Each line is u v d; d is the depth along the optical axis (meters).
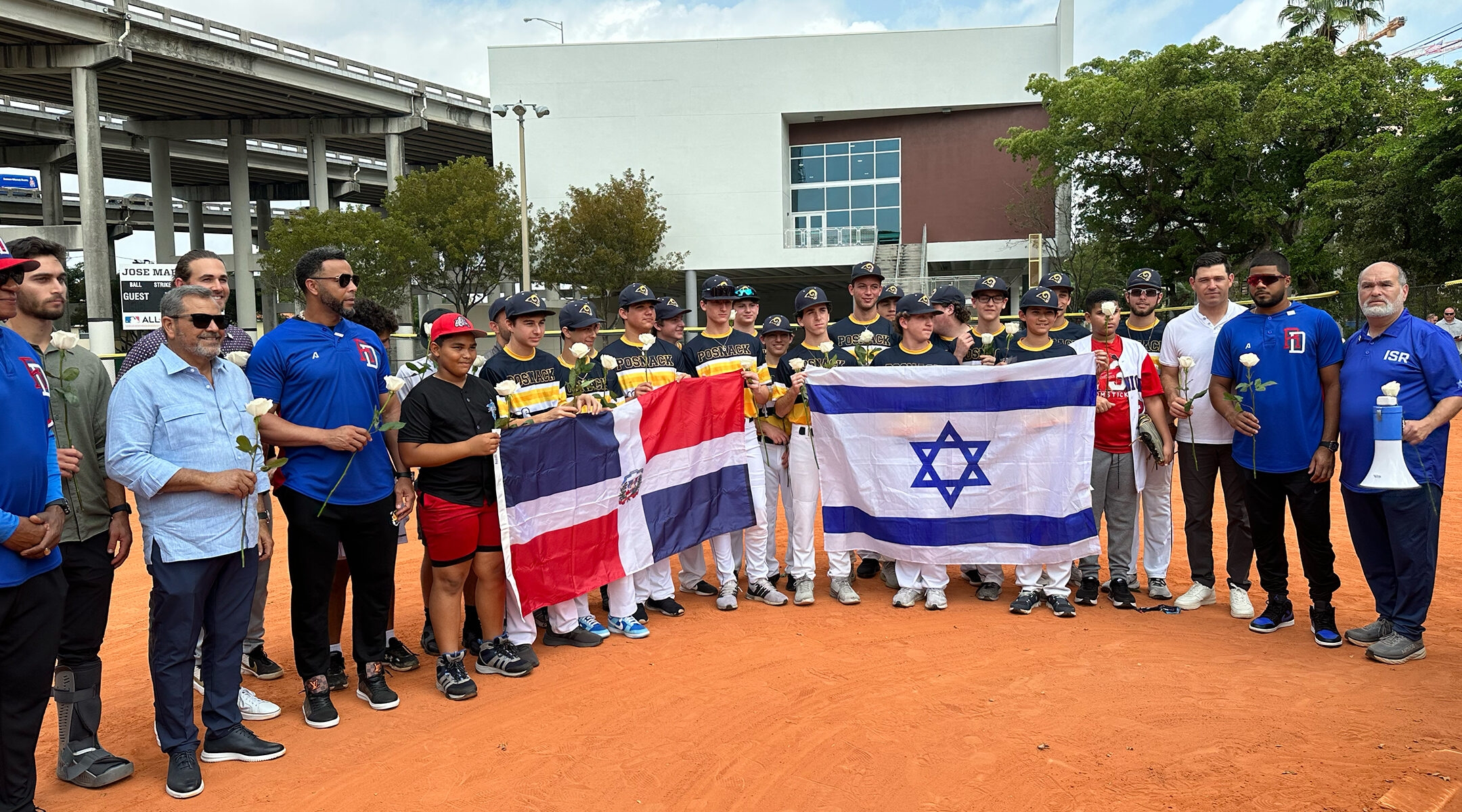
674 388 6.54
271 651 6.14
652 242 38.09
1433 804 3.52
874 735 4.35
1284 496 5.71
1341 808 3.53
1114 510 6.47
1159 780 3.81
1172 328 6.38
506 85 41.44
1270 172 28.31
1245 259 30.83
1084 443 6.30
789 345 7.40
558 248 37.69
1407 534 5.09
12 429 3.46
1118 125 29.19
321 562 4.66
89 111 35.62
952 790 3.81
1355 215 24.23
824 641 5.80
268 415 4.53
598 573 5.98
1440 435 5.14
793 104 40.59
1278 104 26.28
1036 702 4.68
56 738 4.78
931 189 41.31
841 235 41.25
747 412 6.91
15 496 3.47
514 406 6.04
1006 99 39.59
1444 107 21.34
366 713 4.86
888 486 6.63
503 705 4.91
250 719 4.79
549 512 5.73
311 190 48.22
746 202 41.06
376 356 5.14
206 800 3.93
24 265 3.50
